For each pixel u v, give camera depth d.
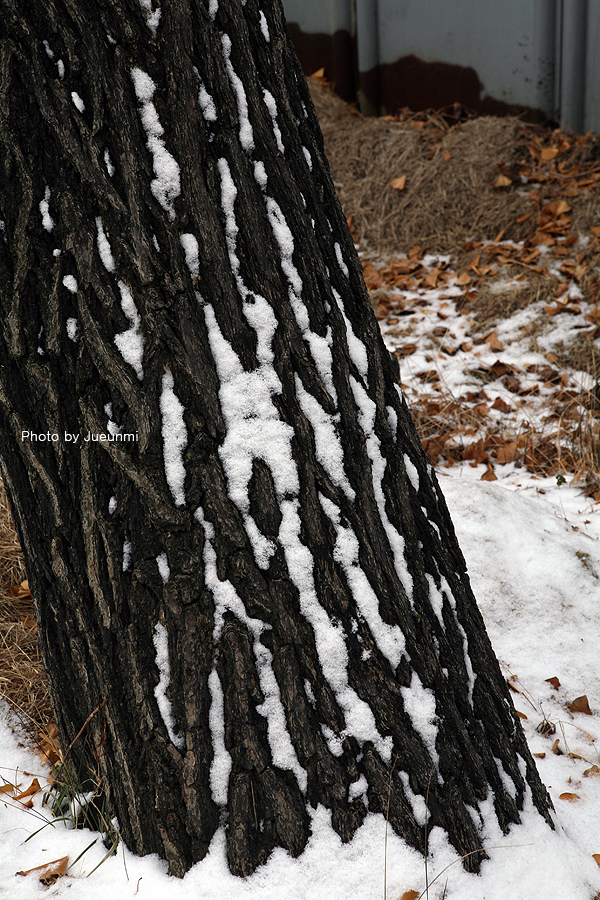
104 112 1.26
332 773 1.45
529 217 5.89
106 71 1.25
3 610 2.58
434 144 6.73
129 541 1.40
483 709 1.64
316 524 1.44
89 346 1.33
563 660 2.51
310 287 1.43
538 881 1.54
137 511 1.38
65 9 1.22
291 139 1.42
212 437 1.37
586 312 4.91
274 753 1.44
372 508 1.50
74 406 1.37
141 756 1.46
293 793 1.45
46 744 1.99
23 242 1.30
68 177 1.28
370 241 6.33
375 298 5.62
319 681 1.44
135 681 1.43
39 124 1.26
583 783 2.01
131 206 1.28
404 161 6.56
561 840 1.68
